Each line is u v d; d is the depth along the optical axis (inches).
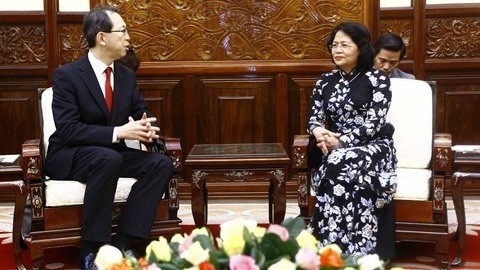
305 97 226.7
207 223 199.3
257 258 69.9
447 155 159.2
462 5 225.1
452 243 179.8
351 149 158.6
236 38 224.8
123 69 174.6
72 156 162.2
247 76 226.2
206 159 167.3
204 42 224.8
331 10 224.1
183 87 225.9
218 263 70.6
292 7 224.1
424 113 174.7
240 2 223.3
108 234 156.5
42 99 176.9
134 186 161.9
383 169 159.3
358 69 165.0
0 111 226.5
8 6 223.9
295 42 225.5
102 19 166.6
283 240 71.1
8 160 161.8
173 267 71.9
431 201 160.9
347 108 163.3
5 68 224.5
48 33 221.0
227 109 227.5
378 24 223.0
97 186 156.5
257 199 227.8
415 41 225.1
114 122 168.2
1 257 172.6
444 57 228.1
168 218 168.6
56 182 161.8
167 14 223.5
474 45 227.6
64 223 160.4
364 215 156.2
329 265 69.3
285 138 227.6
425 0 224.7
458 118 228.7
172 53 224.8
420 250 175.3
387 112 165.6
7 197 228.4
